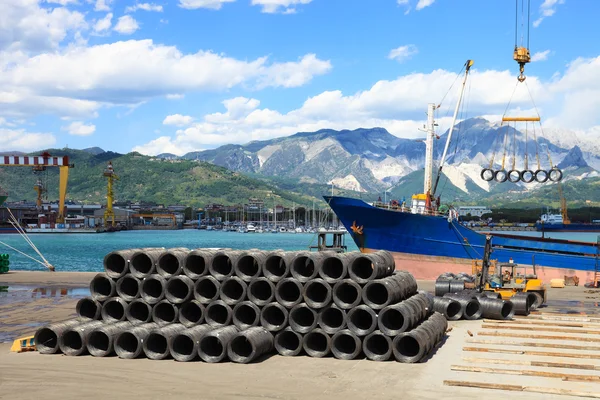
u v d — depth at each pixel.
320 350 25.36
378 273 24.84
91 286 26.77
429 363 23.91
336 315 26.45
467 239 63.66
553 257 63.09
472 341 28.00
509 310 36.06
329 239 199.62
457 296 36.59
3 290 55.47
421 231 63.16
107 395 19.92
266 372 22.58
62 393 20.16
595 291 54.84
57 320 37.69
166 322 25.81
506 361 23.72
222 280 25.58
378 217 63.06
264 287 27.03
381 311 24.16
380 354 24.86
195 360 24.31
